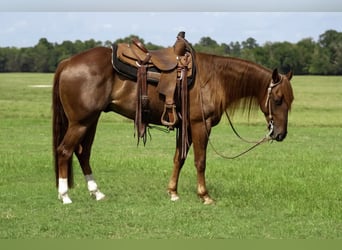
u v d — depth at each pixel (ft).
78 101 20.36
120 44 21.39
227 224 18.42
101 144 41.65
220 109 21.54
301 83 147.13
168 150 38.83
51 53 252.83
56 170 21.38
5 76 195.00
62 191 21.03
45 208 20.24
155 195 22.77
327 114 71.51
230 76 21.56
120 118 63.67
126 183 25.54
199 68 21.25
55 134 21.33
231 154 37.29
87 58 20.59
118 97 20.93
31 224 18.10
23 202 21.17
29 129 50.49
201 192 21.53
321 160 33.91
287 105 21.29
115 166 30.22
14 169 28.48
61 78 20.59
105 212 19.77
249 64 21.66
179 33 21.54
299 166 31.17
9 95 100.63
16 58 249.55
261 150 39.50
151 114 21.35
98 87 20.43
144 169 29.43
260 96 21.81
